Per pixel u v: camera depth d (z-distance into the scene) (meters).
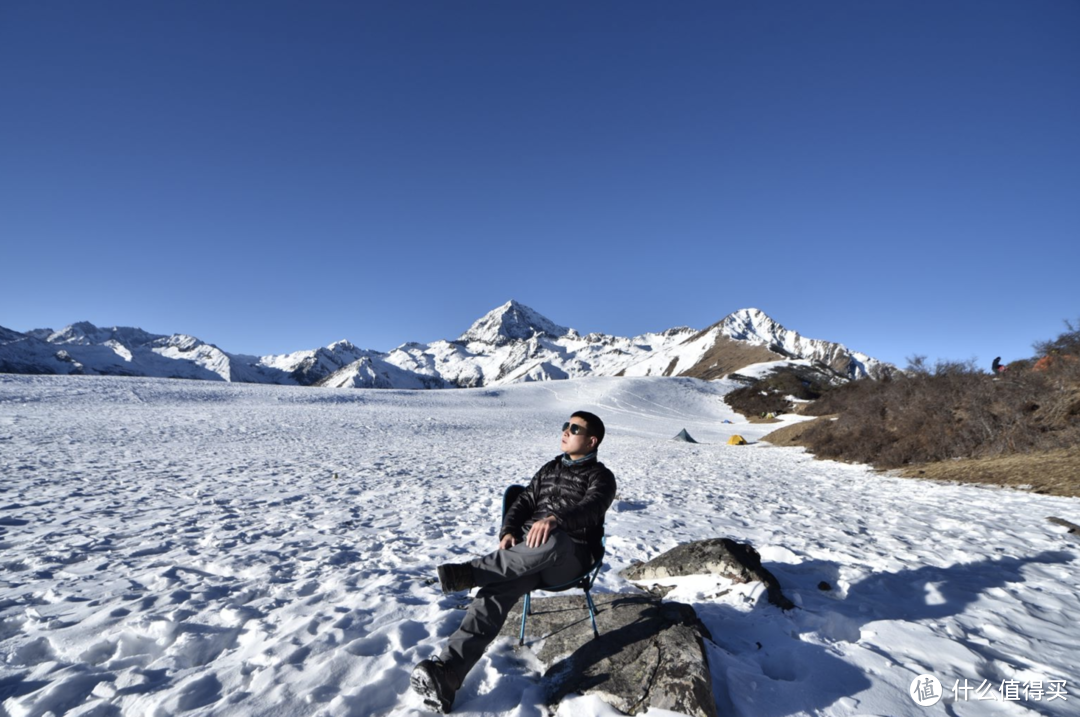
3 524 6.74
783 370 112.06
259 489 10.18
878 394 25.81
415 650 3.02
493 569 2.65
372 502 9.07
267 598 4.09
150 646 3.21
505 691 2.65
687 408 75.50
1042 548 6.34
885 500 10.54
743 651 3.26
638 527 7.24
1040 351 18.56
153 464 13.57
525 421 49.88
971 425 16.86
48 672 2.85
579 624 3.28
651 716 2.34
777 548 5.83
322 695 2.54
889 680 2.94
